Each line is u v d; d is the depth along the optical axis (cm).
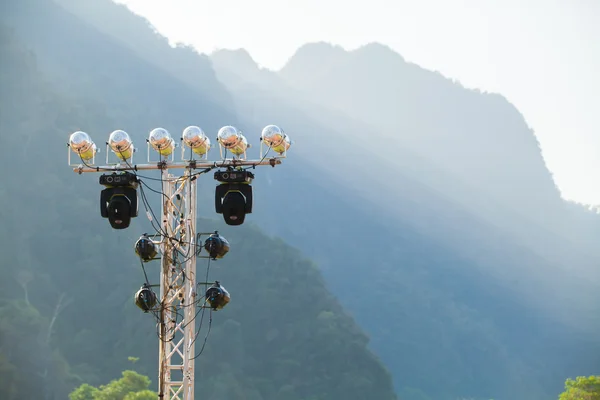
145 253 2338
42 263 15388
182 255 2397
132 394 8925
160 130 2314
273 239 18350
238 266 16525
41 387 11338
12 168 16350
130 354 13912
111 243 16300
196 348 14025
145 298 2338
